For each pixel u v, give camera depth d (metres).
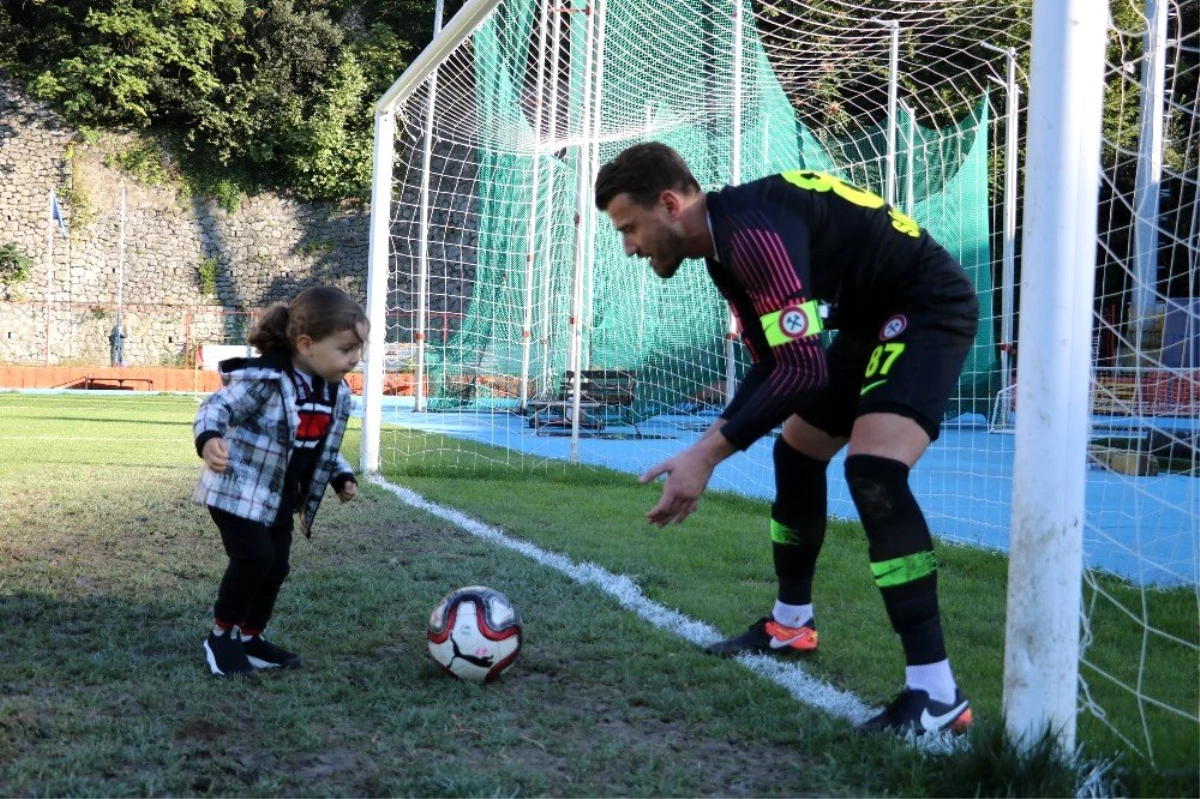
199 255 30.11
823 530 3.10
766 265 2.35
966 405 11.52
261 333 2.89
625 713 2.60
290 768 2.19
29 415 14.54
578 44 10.24
